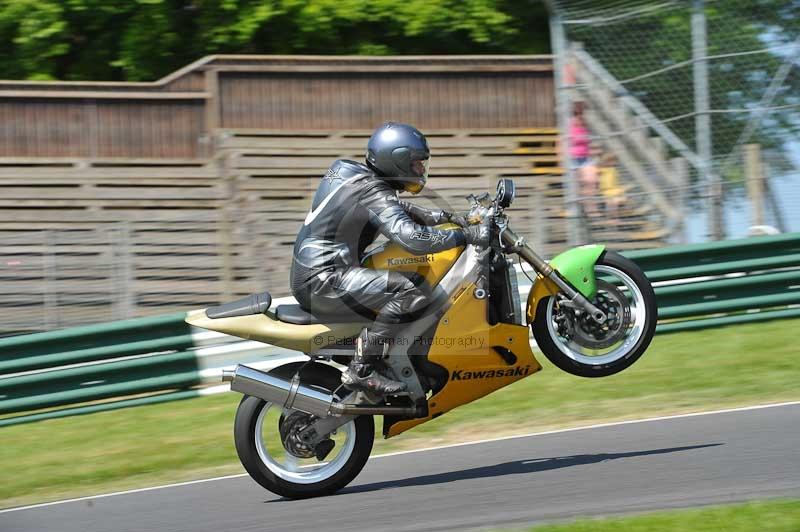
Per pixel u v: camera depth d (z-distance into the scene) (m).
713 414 13.07
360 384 10.72
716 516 8.62
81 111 28.92
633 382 15.29
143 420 16.28
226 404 16.72
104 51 34.09
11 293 20.58
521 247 10.90
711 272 18.30
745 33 20.45
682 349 16.95
